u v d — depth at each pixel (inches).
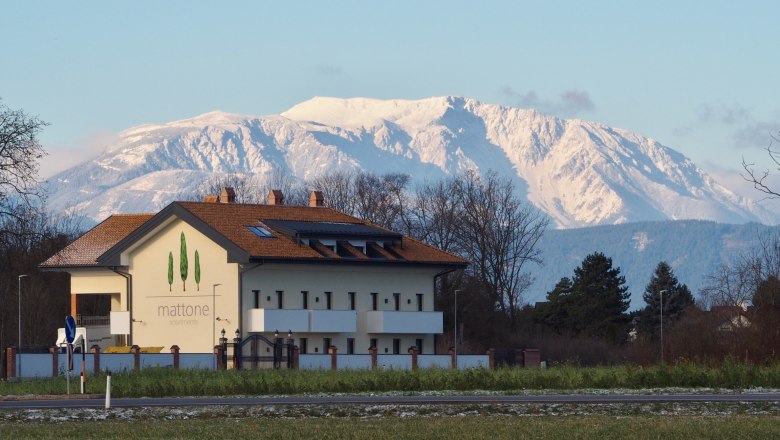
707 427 4008.4
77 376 6727.4
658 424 4106.8
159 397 5703.7
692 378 5940.0
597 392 5610.2
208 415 4589.1
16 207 7480.3
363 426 4133.9
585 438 3762.3
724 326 7637.8
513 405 4817.9
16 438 3863.2
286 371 6835.6
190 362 7834.6
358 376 6151.6
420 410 4685.0
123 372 6894.7
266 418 4466.0
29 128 7396.7
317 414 4589.1
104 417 4554.6
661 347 7568.9
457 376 6043.3
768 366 6505.9
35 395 5816.9
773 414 4468.5
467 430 3988.7
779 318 7106.3
